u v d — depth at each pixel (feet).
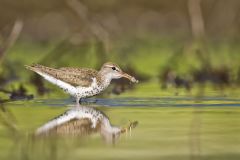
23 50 99.40
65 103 58.59
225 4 113.60
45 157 35.78
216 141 40.04
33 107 55.52
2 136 41.86
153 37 112.57
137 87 73.00
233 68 82.43
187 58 90.89
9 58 86.79
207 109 53.78
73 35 89.30
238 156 35.96
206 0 113.29
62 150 37.55
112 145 39.11
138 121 47.65
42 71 60.23
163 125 45.88
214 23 113.50
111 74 60.95
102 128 44.78
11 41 79.56
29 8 111.45
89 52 88.63
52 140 40.63
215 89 69.97
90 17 91.15
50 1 113.39
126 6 119.14
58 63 86.58
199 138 41.04
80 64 86.63
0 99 60.75
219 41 110.01
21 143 39.58
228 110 53.01
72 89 59.31
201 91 67.51
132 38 108.47
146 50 102.32
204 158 35.50
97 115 50.52
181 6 119.85
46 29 112.16
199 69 83.51
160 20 119.24
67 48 89.20
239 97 61.46
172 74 80.28
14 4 109.09
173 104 56.85
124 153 36.83
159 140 40.47
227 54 96.58
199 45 93.15
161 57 96.37
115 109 54.29
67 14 113.70
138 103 57.88
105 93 66.08
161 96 62.90
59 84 59.88
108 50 85.66
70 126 45.52
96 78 59.93
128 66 83.76
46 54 91.30
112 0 113.50
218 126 45.29
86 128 44.83
